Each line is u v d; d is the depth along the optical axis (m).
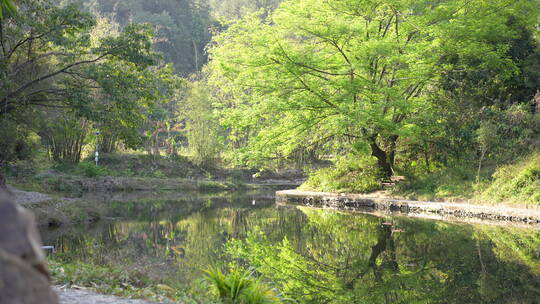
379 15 22.67
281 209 23.02
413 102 21.06
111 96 18.50
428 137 24.06
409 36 23.11
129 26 18.80
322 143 29.23
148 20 78.44
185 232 15.34
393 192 23.89
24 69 20.86
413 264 10.70
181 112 49.00
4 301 1.86
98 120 18.20
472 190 20.56
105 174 34.88
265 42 20.52
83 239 12.95
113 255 9.47
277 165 46.19
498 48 23.06
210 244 12.96
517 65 25.11
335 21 20.69
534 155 19.86
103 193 30.28
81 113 18.03
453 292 8.30
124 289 5.80
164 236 14.23
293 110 22.31
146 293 5.45
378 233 15.12
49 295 2.08
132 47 18.61
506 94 25.42
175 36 80.94
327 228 16.44
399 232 15.23
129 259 8.83
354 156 26.38
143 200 27.14
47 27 17.95
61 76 23.61
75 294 4.96
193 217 19.66
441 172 23.19
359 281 9.32
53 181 27.06
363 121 20.06
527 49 25.47
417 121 22.75
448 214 19.22
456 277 9.38
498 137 21.61
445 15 21.55
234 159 24.12
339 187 26.81
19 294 1.92
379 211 21.62
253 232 15.60
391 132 21.81
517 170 19.50
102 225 16.33
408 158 25.98
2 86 16.86
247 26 22.78
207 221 18.39
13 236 2.05
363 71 23.03
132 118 19.64
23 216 2.14
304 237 14.56
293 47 22.70
